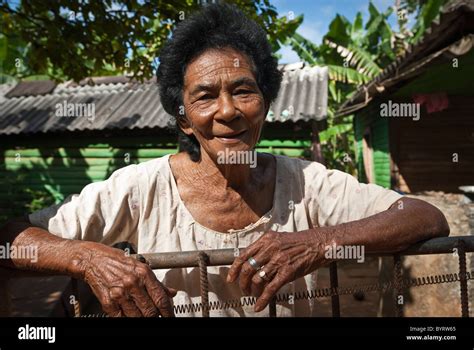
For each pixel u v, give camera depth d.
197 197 1.42
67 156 8.14
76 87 9.10
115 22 4.46
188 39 1.31
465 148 7.89
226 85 1.25
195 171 1.43
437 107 7.37
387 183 8.44
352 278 6.18
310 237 1.18
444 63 4.88
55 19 4.44
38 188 8.27
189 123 1.36
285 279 1.14
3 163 8.31
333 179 1.48
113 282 1.10
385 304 3.70
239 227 1.42
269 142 6.96
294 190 1.48
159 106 7.87
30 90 9.16
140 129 7.48
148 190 1.41
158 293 1.11
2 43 8.67
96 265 1.14
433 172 7.96
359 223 1.23
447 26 4.27
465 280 1.22
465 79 6.25
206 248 1.40
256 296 1.18
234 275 1.17
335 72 9.96
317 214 1.48
